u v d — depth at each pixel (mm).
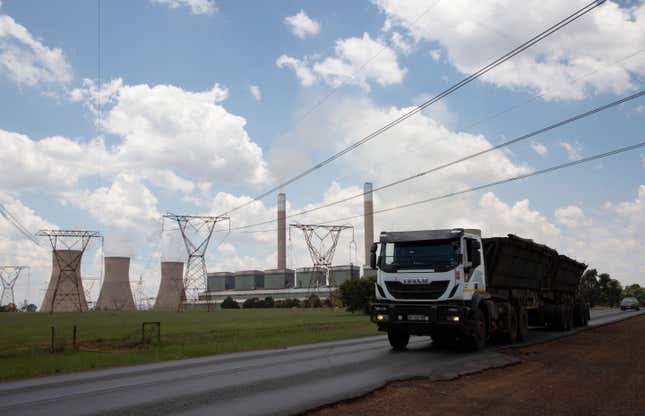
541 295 27141
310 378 12125
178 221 97312
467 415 8547
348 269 173375
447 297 16938
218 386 11203
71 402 9797
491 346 19688
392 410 8906
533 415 8570
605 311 69688
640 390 10859
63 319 64688
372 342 23297
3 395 10930
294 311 95750
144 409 8938
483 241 19891
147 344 24859
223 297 193750
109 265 133250
